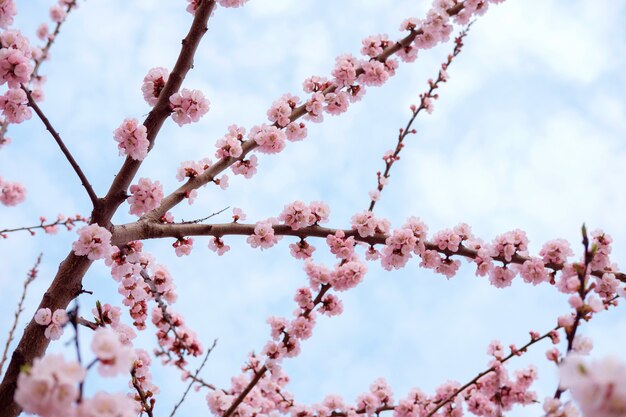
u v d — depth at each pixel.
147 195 4.55
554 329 4.59
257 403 5.09
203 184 5.07
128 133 4.38
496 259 4.93
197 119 4.70
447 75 6.08
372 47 5.95
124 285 5.02
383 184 5.63
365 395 5.34
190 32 4.80
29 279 5.04
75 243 4.19
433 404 5.18
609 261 4.65
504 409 4.91
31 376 1.90
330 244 5.02
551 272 4.86
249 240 4.97
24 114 4.36
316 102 5.55
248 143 5.29
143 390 4.80
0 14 4.21
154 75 4.96
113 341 2.05
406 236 4.88
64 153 4.22
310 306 4.95
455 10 5.91
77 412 1.94
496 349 4.99
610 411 1.70
